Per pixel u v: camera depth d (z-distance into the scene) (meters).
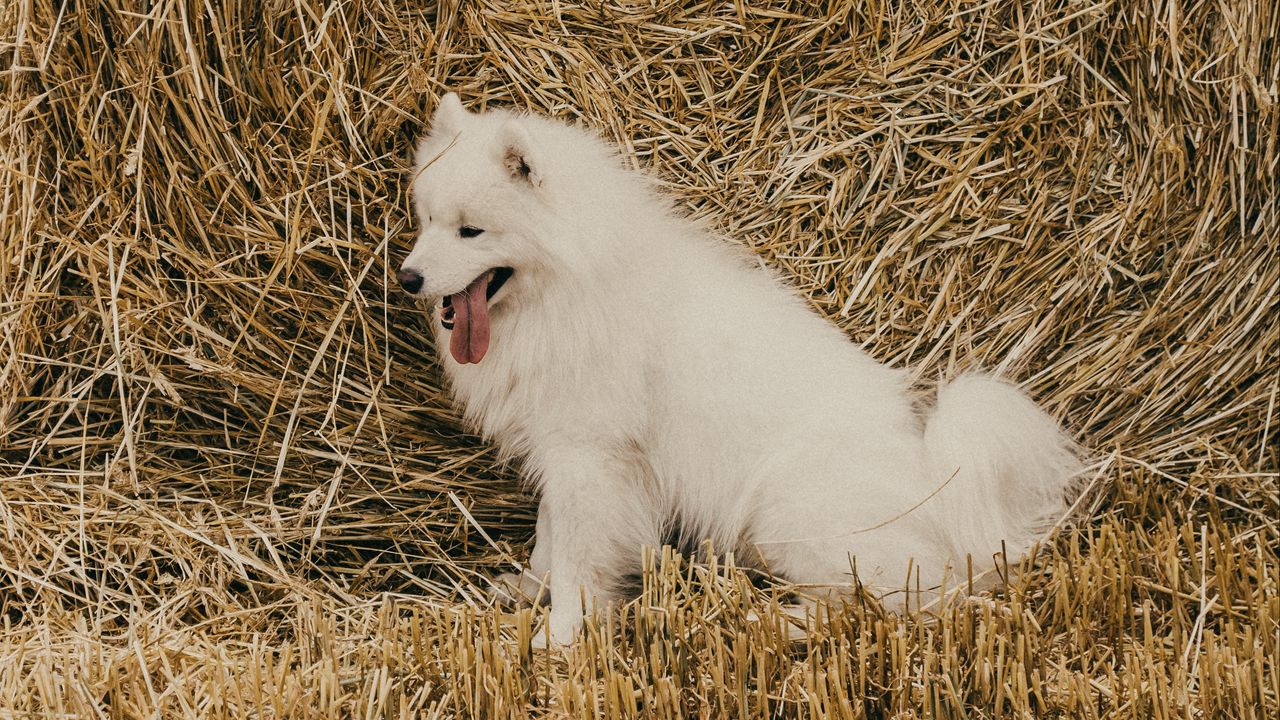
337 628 2.81
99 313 2.94
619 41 3.49
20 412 3.01
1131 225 3.40
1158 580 2.83
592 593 2.96
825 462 2.85
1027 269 3.48
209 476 3.11
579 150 2.91
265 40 2.95
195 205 2.96
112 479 3.01
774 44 3.52
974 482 2.78
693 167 3.58
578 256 2.75
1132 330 3.41
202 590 2.84
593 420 2.91
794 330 3.02
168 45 2.84
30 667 2.55
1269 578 2.85
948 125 3.49
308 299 3.07
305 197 3.03
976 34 3.43
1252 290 3.33
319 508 3.10
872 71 3.50
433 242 2.69
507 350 2.91
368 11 3.10
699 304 2.96
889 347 3.55
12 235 2.88
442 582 3.15
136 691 2.31
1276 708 2.32
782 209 3.59
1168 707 2.25
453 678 2.38
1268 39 3.21
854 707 2.34
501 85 3.43
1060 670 2.38
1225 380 3.37
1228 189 3.32
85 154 2.88
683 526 3.12
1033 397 3.44
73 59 2.82
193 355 3.03
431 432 3.27
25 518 2.85
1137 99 3.34
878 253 3.56
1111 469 3.30
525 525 3.30
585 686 2.37
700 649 2.56
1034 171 3.46
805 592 2.84
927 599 2.80
